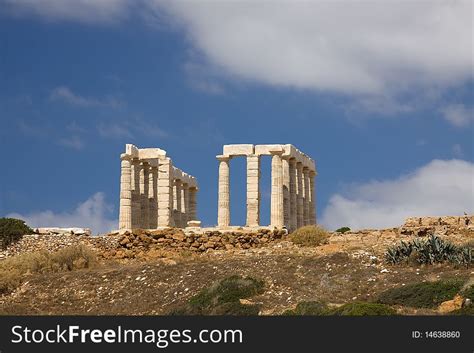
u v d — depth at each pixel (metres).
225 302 59.81
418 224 78.56
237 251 76.69
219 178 89.31
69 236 81.06
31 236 81.44
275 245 78.38
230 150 89.31
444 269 62.91
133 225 89.88
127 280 68.69
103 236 81.00
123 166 88.25
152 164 94.06
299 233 78.25
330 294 60.22
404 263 65.50
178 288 65.44
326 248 73.25
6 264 74.38
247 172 88.38
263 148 88.81
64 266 74.56
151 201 94.94
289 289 61.94
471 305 52.62
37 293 68.69
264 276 65.12
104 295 66.94
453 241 71.62
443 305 53.97
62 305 66.12
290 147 90.62
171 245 78.81
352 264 66.19
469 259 63.28
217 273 67.00
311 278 63.78
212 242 78.50
